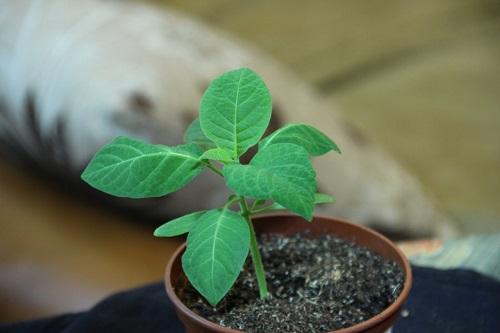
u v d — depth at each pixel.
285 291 0.55
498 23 2.12
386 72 1.91
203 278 0.48
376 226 1.03
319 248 0.58
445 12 2.15
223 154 0.50
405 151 1.65
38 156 0.88
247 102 0.51
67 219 0.86
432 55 1.98
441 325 0.62
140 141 0.50
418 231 1.08
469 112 1.79
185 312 0.50
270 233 0.59
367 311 0.53
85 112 0.80
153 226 0.90
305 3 2.15
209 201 0.86
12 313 0.75
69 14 0.93
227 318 0.52
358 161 1.06
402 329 0.61
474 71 1.93
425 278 0.66
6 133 0.89
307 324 0.51
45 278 0.78
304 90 1.12
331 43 1.98
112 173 0.49
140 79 0.81
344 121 1.15
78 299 0.77
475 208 1.49
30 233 0.82
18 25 0.91
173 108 0.81
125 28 0.93
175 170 0.50
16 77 0.87
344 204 1.00
